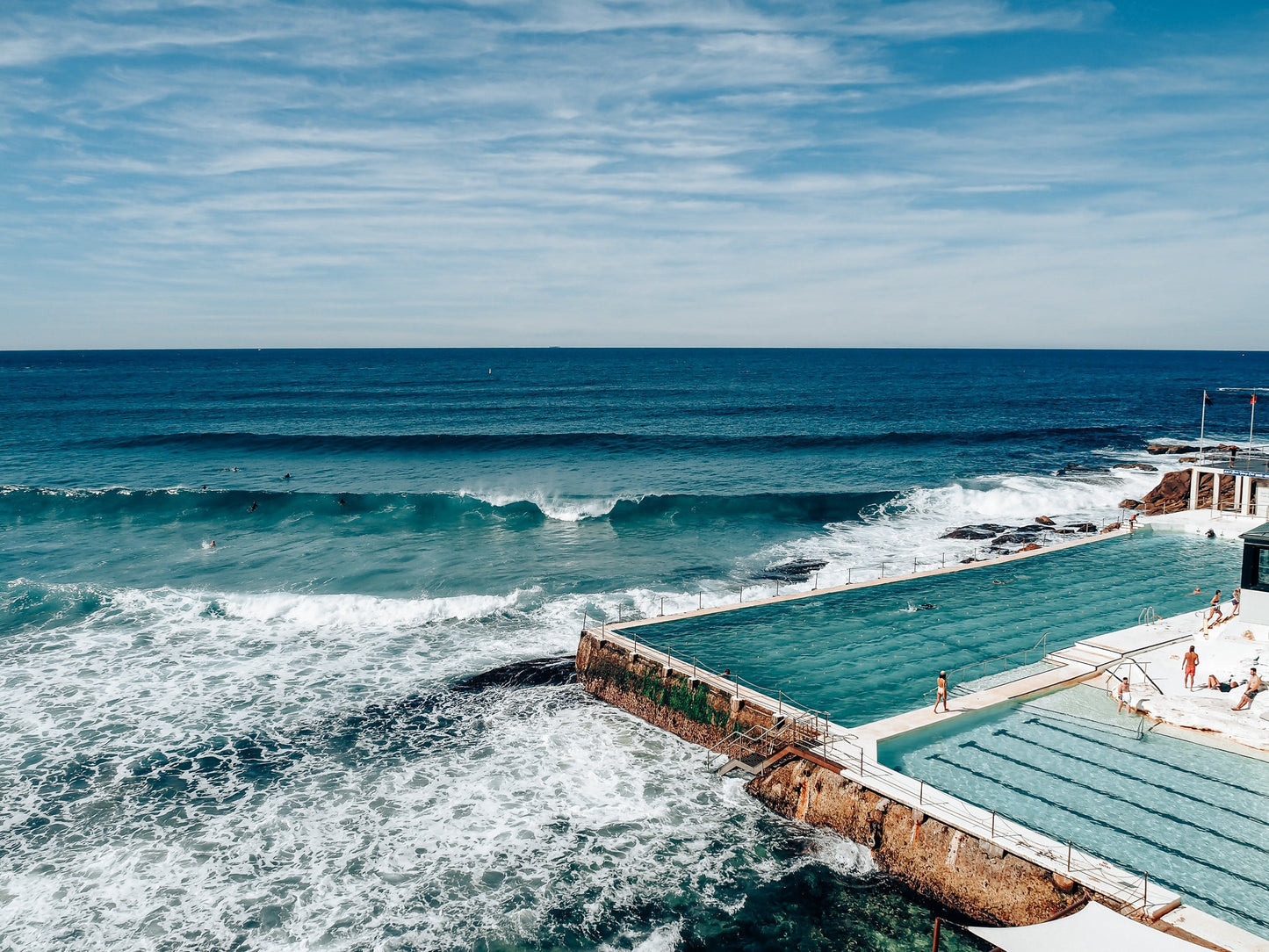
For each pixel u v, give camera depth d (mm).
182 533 38594
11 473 51906
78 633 26094
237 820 16359
